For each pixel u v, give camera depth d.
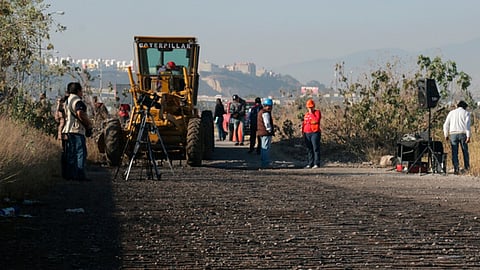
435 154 24.34
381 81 30.55
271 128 26.06
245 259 8.97
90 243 9.81
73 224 11.38
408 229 11.33
